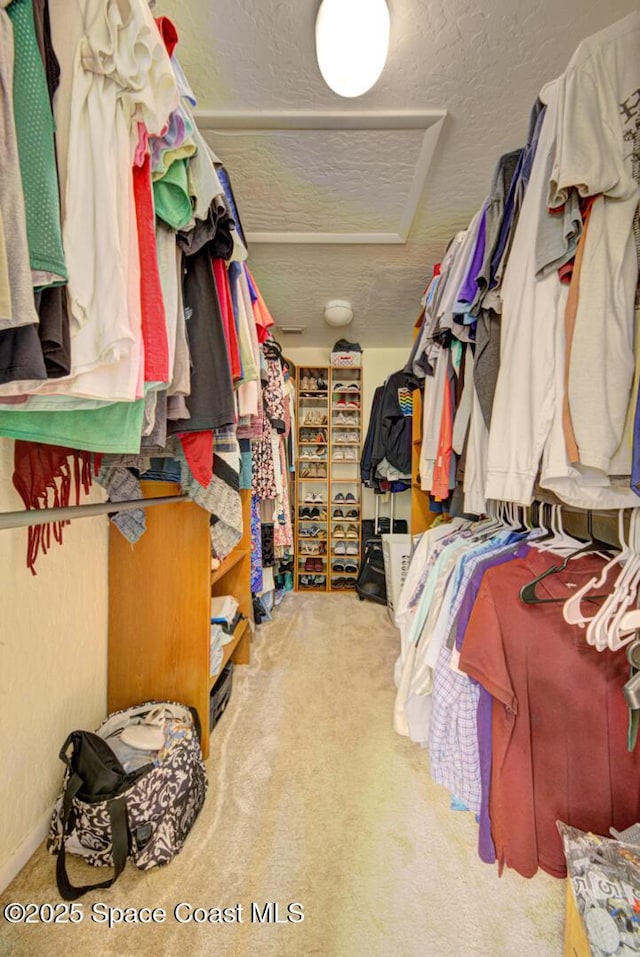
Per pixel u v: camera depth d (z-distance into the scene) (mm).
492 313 1026
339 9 808
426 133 1188
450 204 1498
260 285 2133
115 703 1253
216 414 853
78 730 1003
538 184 769
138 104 563
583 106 666
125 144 555
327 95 1070
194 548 1250
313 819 990
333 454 3113
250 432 1356
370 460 2873
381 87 1047
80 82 504
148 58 542
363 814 1009
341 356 2980
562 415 706
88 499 1128
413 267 1942
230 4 859
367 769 1167
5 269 406
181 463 1156
